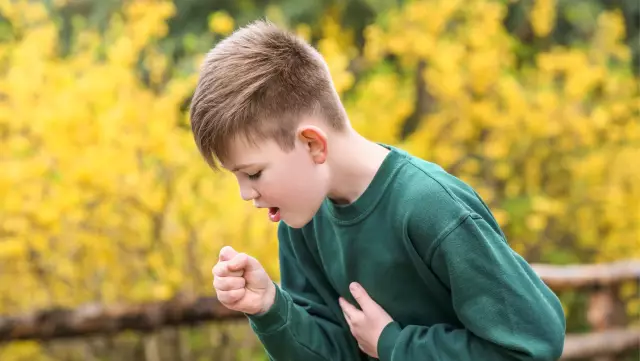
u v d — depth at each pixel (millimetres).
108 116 4262
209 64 1695
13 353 4578
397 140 5738
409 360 1757
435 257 1707
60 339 3213
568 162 6297
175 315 3377
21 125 4383
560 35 8555
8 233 4355
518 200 6105
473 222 1690
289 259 2090
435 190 1713
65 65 4773
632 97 7164
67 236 4375
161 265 4414
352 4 7820
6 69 4930
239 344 4875
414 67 6543
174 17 7809
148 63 5426
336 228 1830
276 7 7641
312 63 1722
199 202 4523
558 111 5984
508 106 6039
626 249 6211
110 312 3254
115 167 4250
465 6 6320
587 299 6711
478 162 6410
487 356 1694
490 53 5879
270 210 1725
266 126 1629
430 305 1821
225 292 1779
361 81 6590
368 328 1839
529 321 1670
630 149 6199
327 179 1732
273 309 1838
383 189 1756
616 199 6004
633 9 8711
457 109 6004
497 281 1679
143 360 4980
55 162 4258
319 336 1958
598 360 4527
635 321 5617
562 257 6387
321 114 1699
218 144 1653
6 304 4422
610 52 7129
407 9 6039
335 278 1911
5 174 4129
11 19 5199
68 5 7793
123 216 4504
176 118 4691
